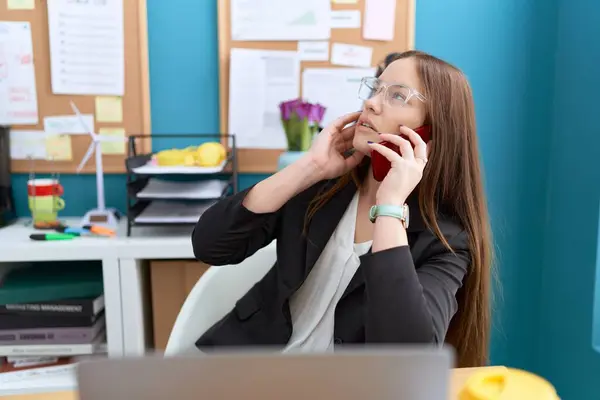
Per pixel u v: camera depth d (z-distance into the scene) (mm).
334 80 1883
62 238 1535
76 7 1791
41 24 1793
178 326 1065
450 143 998
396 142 948
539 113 1962
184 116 1893
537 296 2047
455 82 998
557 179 1932
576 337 1792
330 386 401
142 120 1860
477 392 646
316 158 1041
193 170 1583
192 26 1852
